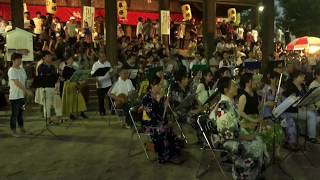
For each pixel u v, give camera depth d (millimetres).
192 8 24531
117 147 7770
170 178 6004
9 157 7156
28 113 11555
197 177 6000
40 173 6281
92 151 7504
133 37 20594
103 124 10008
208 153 7148
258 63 11398
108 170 6398
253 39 22516
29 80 12352
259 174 5605
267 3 14734
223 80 5672
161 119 6820
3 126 9844
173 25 21297
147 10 23062
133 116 7152
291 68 8562
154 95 6922
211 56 16562
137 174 6199
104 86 11094
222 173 5949
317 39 17109
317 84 8445
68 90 10258
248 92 6703
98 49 16609
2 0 19594
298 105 6445
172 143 6906
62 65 11445
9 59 12219
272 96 8258
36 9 20438
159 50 14883
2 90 12258
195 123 7547
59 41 14617
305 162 6797
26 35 12305
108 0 14680
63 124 10055
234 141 5418
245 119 6289
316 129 8273
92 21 16641
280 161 6633
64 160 6953
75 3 21250
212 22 17172
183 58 15156
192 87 9367
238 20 23797
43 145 7973
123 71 9664
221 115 5484
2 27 15367
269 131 6367
